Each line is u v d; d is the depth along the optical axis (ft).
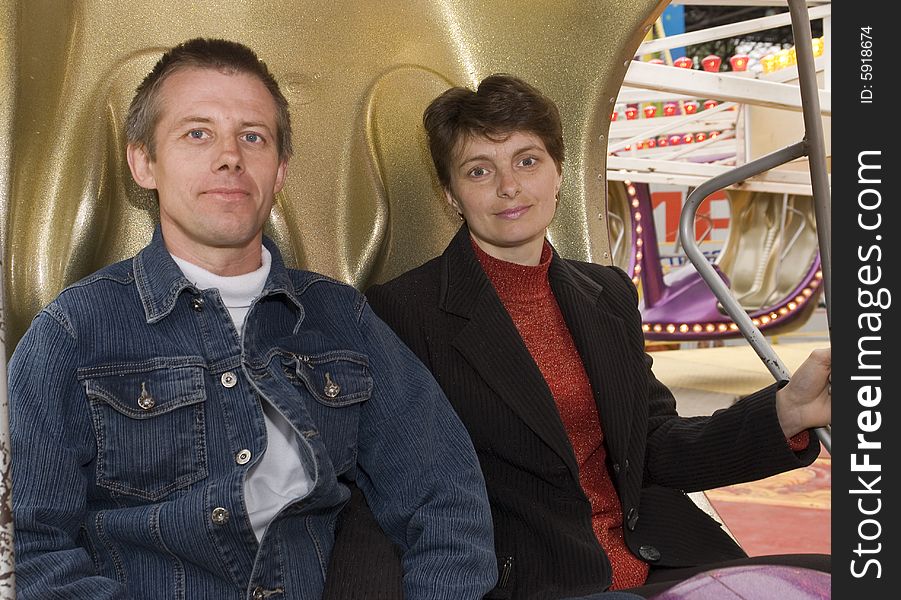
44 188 5.04
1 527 2.50
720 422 5.03
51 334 3.77
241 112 4.13
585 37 6.03
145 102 4.20
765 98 13.41
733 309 5.22
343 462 4.21
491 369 4.71
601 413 4.87
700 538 5.03
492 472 4.77
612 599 3.95
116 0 5.22
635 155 20.56
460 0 5.97
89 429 3.79
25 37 4.84
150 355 3.88
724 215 32.32
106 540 3.79
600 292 5.24
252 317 4.05
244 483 3.80
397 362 4.47
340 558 3.94
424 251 5.93
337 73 5.73
